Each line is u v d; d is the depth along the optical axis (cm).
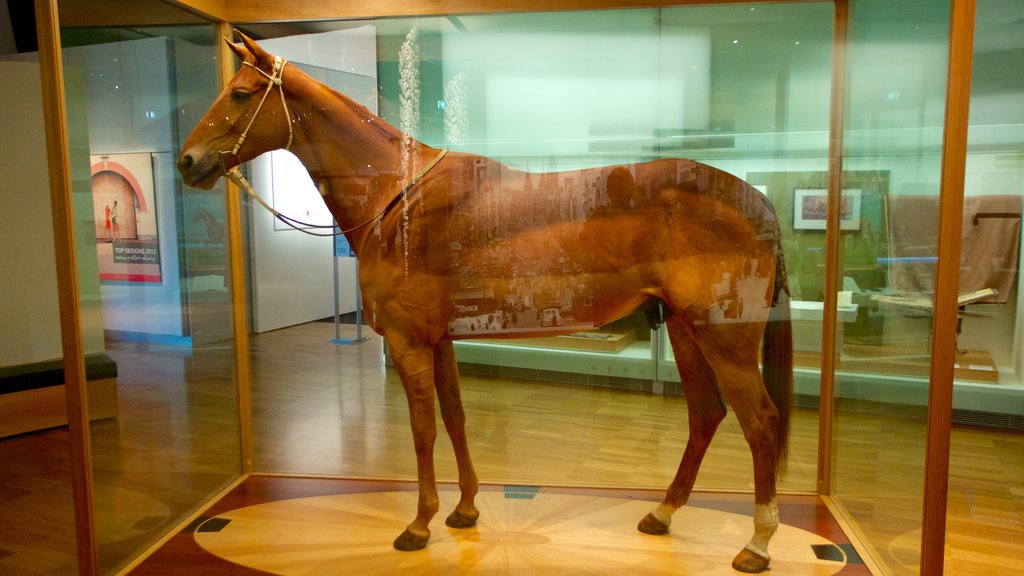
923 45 188
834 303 261
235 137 211
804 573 212
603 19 242
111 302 223
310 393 282
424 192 213
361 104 230
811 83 241
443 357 232
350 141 215
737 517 249
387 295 215
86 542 214
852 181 246
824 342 265
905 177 203
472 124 247
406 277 214
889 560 212
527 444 282
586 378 271
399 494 271
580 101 246
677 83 244
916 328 192
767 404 212
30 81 249
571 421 276
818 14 236
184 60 250
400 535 231
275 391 285
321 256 259
